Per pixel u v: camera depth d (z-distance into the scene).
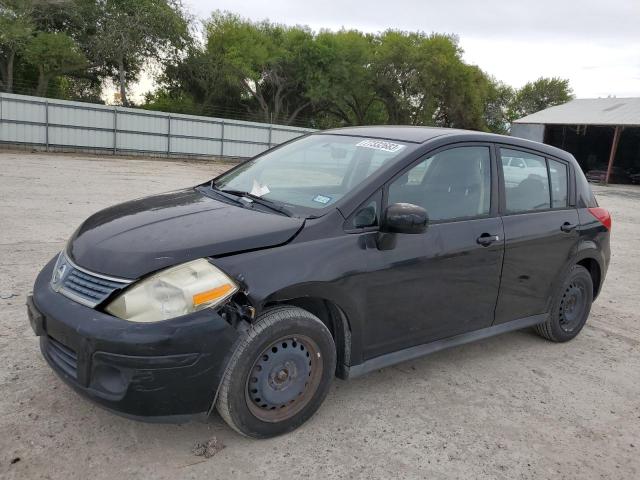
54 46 33.09
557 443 3.30
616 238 11.51
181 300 2.66
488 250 3.92
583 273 4.86
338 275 3.12
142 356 2.57
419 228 3.21
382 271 3.32
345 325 3.30
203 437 3.04
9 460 2.71
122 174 17.84
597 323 5.58
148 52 38.16
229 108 45.00
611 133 39.91
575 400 3.86
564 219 4.60
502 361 4.42
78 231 3.35
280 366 3.00
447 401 3.68
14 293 4.97
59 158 22.62
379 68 47.06
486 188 4.05
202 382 2.71
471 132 4.16
